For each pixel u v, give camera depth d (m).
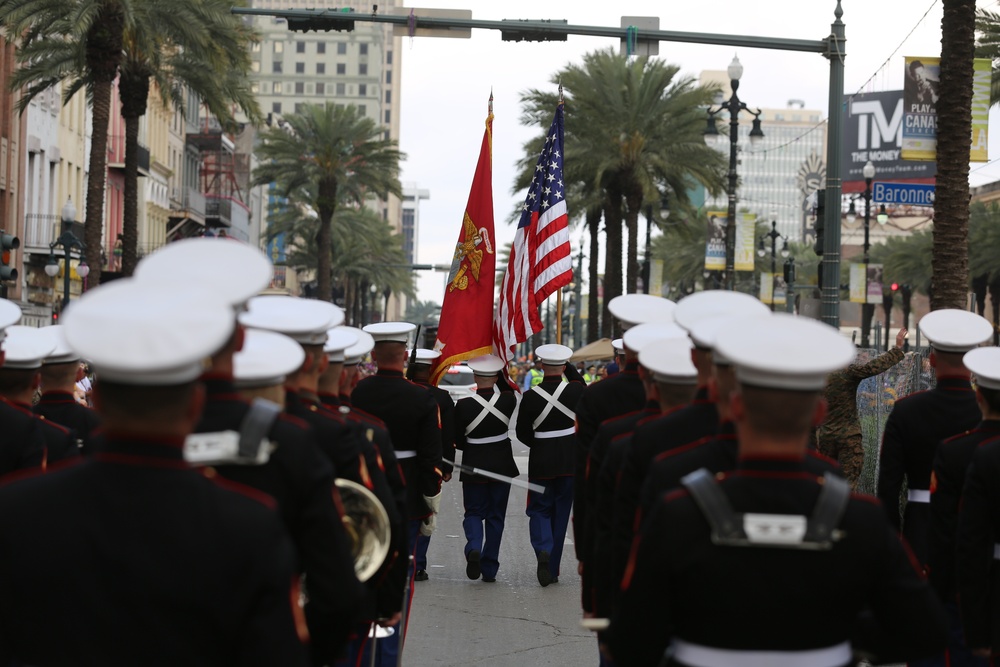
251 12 20.94
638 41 21.12
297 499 5.00
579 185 52.91
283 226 93.25
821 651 4.34
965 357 7.59
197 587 3.82
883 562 4.37
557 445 14.82
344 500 6.16
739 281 104.25
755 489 4.30
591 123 48.06
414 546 11.95
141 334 3.74
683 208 55.75
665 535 4.30
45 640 3.84
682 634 4.39
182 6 38.19
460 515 22.22
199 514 3.86
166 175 85.56
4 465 7.37
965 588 6.92
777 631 4.27
